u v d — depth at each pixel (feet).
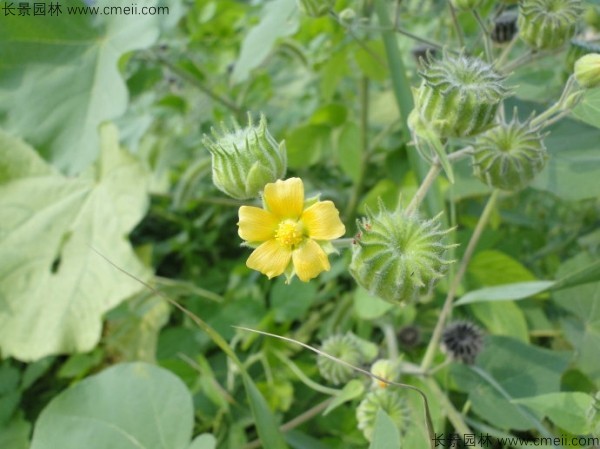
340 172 0.86
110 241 0.71
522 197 0.73
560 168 0.49
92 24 0.59
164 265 0.86
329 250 0.33
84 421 0.49
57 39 0.59
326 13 0.52
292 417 0.60
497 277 0.60
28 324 0.69
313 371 0.61
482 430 0.49
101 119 0.56
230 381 0.60
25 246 0.72
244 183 0.37
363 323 0.60
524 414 0.46
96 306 0.69
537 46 0.46
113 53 0.58
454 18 0.50
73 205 0.74
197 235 0.85
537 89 0.56
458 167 0.56
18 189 0.75
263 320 0.61
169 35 0.87
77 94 0.58
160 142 0.89
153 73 0.79
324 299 0.68
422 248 0.34
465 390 0.51
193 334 0.67
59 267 0.72
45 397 0.68
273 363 0.62
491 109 0.36
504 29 0.54
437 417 0.47
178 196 0.77
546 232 0.76
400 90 0.54
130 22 0.58
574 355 0.53
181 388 0.49
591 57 0.37
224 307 0.68
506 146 0.41
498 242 0.68
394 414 0.45
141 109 0.87
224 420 0.59
